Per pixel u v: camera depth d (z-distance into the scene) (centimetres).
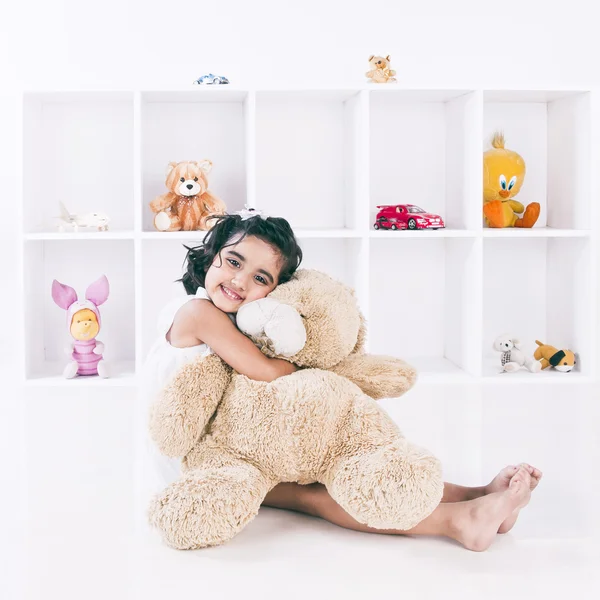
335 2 295
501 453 188
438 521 138
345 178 299
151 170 295
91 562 131
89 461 183
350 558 132
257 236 159
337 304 157
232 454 144
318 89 267
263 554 133
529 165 302
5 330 323
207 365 147
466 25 297
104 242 296
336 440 143
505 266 304
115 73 294
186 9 293
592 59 300
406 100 294
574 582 123
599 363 274
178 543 134
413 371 165
